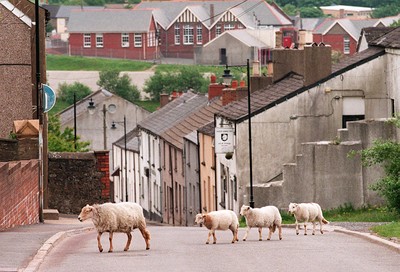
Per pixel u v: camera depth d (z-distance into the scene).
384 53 47.56
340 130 45.66
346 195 45.62
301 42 55.12
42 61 42.84
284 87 50.00
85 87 127.75
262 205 45.59
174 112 72.56
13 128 38.25
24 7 43.47
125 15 160.75
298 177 45.69
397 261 22.00
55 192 47.47
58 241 26.86
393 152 40.22
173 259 22.69
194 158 58.56
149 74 135.00
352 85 47.66
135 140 82.19
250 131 44.34
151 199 72.75
